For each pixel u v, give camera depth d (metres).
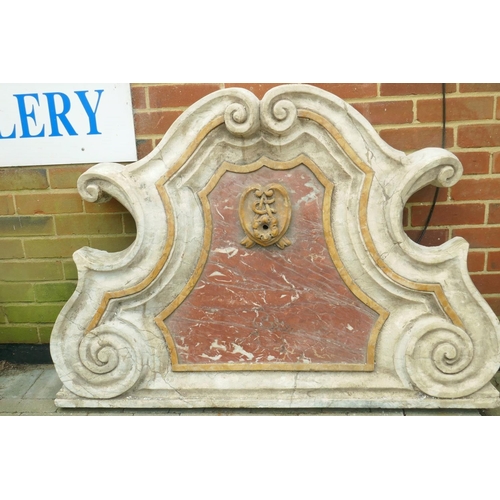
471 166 2.61
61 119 2.63
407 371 2.44
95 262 2.43
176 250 2.41
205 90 2.58
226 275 2.45
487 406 2.43
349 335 2.47
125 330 2.48
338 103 2.23
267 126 2.24
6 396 2.72
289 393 2.51
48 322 2.98
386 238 2.34
